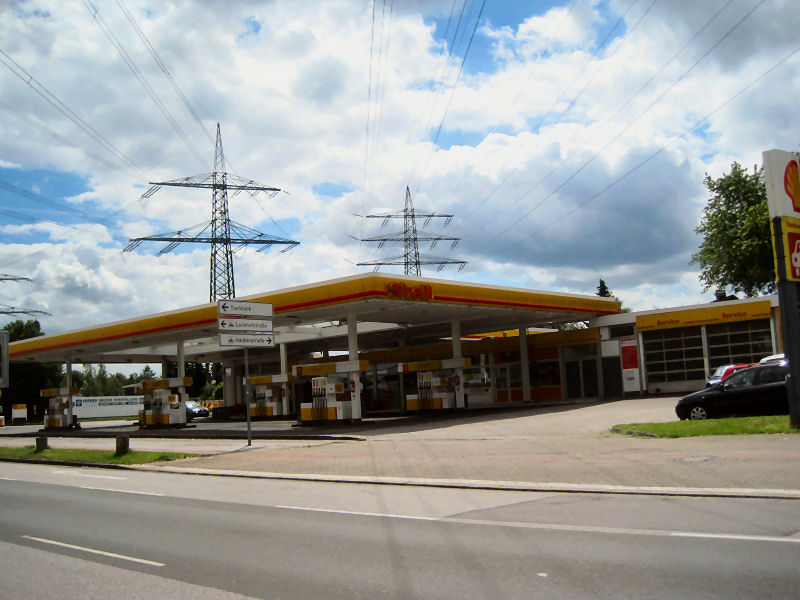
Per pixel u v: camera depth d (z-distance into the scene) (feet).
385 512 34.01
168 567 24.76
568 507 32.40
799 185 52.95
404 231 165.07
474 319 125.18
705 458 42.09
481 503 35.19
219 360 191.72
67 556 27.27
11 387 244.22
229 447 78.07
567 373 132.57
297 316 102.58
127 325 123.03
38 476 61.62
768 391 57.82
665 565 21.42
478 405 141.28
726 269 148.56
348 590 20.76
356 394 101.04
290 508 36.81
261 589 21.40
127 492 47.14
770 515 27.99
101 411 237.86
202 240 144.87
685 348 116.26
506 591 19.75
